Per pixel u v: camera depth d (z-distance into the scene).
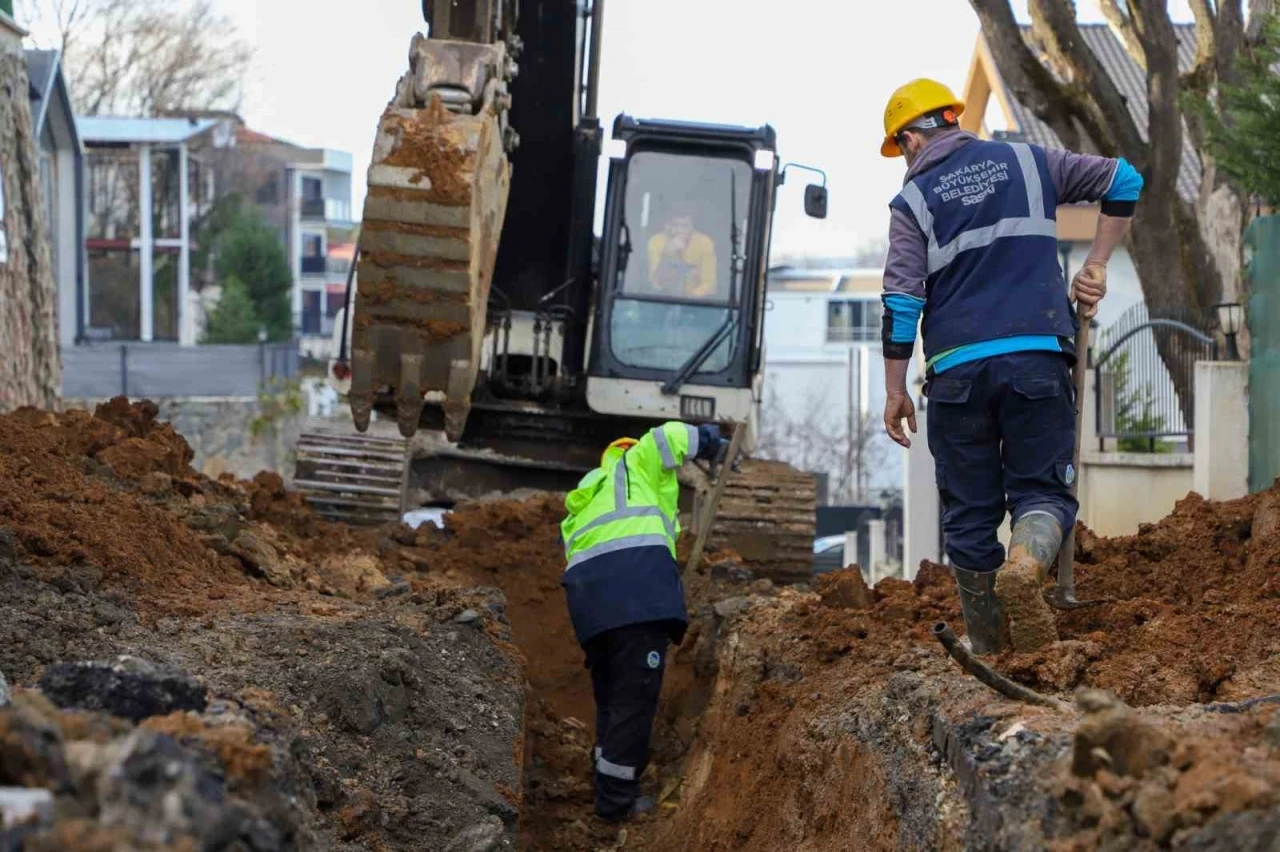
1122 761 3.15
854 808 4.79
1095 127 15.80
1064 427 4.91
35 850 2.31
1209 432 9.60
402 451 11.95
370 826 4.72
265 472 9.12
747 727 6.41
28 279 12.35
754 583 8.95
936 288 5.00
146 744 2.75
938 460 5.08
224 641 5.36
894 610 6.26
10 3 12.16
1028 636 4.63
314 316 56.06
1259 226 9.35
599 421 11.47
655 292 10.95
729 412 10.94
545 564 9.61
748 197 11.02
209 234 45.44
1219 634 4.70
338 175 63.56
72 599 5.37
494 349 11.05
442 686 5.96
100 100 45.56
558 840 7.05
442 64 7.76
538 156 10.67
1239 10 14.99
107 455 7.58
